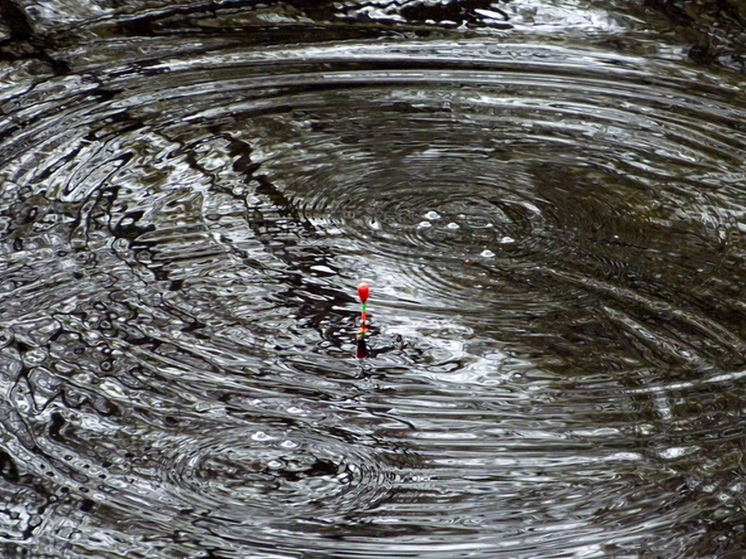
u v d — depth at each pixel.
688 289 8.63
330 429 7.17
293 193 9.77
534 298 8.55
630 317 8.32
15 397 7.28
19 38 11.91
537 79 11.70
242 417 7.23
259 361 7.76
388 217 9.52
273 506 6.55
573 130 10.85
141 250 8.86
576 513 6.57
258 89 11.34
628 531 6.44
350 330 8.13
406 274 8.80
